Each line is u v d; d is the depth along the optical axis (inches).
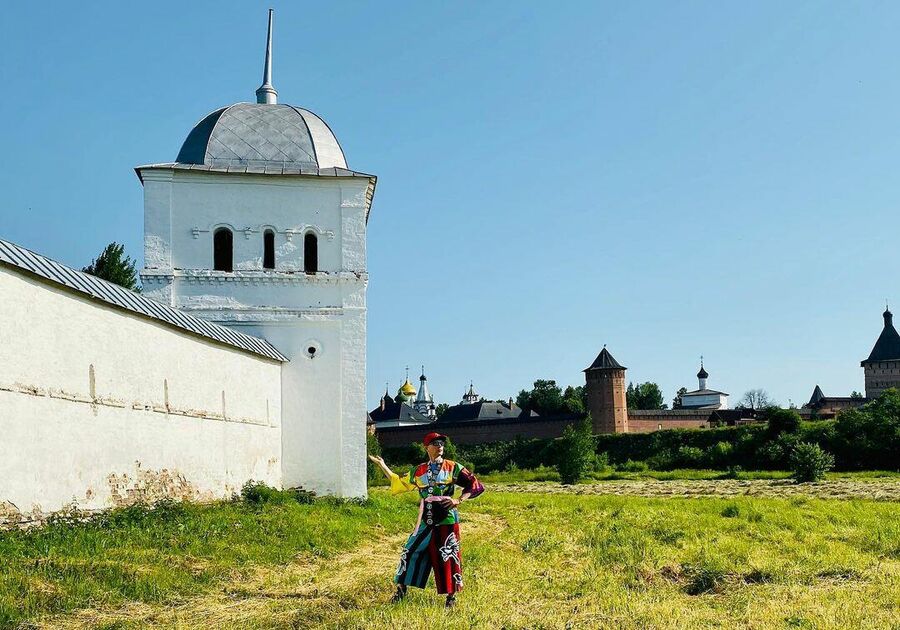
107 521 685.3
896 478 2203.5
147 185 1226.6
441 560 426.0
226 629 386.9
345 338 1243.2
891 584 475.5
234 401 1050.7
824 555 608.7
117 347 777.6
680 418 4128.9
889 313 5064.0
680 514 1047.6
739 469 2743.6
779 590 466.6
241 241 1240.2
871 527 821.2
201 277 1219.2
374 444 3289.9
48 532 606.5
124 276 1748.3
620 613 401.4
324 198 1267.2
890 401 2947.8
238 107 1366.9
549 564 593.9
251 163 1288.1
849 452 2736.2
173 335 895.1
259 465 1127.6
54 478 667.4
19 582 461.1
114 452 764.0
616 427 3924.7
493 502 1395.2
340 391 1233.4
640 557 621.0
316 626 386.6
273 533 741.3
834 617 385.4
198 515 783.1
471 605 416.2
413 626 365.1
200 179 1238.3
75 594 457.7
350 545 756.0
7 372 614.5
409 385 7194.9
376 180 1300.4
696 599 461.4
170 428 877.2
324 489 1214.3
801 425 2965.1
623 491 2009.1
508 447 3533.5
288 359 1232.2
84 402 717.3
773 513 1024.2
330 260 1258.6
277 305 1236.5
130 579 499.8
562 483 2571.4
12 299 624.7
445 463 441.1
